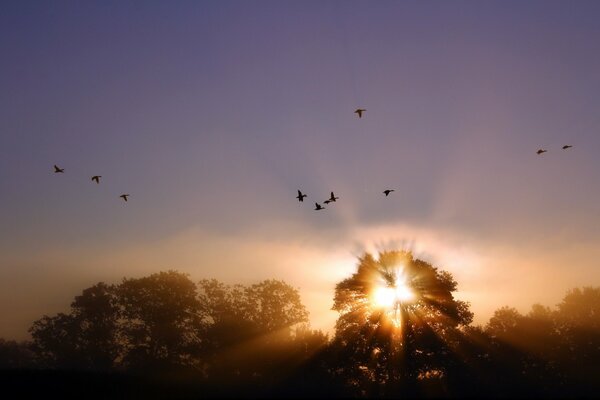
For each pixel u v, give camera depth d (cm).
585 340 8581
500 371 6800
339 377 6850
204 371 8262
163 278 9012
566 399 4597
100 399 4881
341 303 7600
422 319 7131
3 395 4947
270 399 4697
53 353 8894
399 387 6056
